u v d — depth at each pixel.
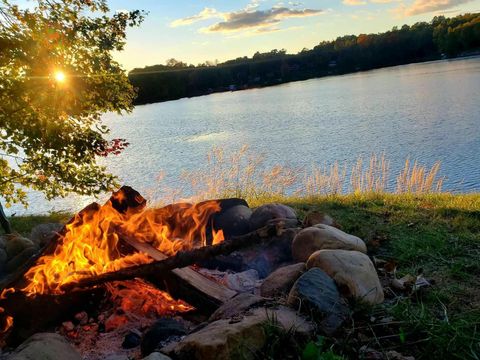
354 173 11.05
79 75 6.05
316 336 2.85
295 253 4.15
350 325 3.07
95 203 4.25
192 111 85.00
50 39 5.86
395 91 70.94
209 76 143.25
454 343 2.81
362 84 97.69
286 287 3.47
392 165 23.34
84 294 3.86
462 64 110.44
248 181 10.82
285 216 4.89
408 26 153.50
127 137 51.03
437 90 62.81
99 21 6.39
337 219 5.79
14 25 5.77
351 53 157.88
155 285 3.80
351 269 3.40
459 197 7.52
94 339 3.57
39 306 3.63
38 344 2.82
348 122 44.97
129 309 3.85
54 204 18.06
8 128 5.85
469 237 4.65
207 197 10.14
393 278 3.91
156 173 25.88
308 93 94.44
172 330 3.16
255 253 4.43
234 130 48.75
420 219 5.59
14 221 10.12
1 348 3.60
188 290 3.58
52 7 6.09
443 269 3.98
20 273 3.87
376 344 2.93
